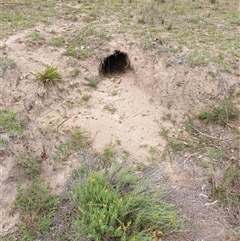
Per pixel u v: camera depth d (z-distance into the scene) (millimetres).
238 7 3303
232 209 1661
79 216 1537
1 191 1612
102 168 1814
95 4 3227
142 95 2326
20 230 1538
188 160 1897
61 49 2482
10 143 1733
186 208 1650
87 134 2014
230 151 1951
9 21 2795
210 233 1555
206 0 3418
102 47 2518
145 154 1934
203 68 2311
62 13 2996
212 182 1754
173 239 1512
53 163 1804
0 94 2078
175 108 2227
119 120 2135
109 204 1506
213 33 2771
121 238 1426
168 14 3062
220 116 2123
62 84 2264
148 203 1559
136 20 2914
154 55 2434
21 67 2266
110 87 2377
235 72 2332
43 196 1639
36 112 2111
